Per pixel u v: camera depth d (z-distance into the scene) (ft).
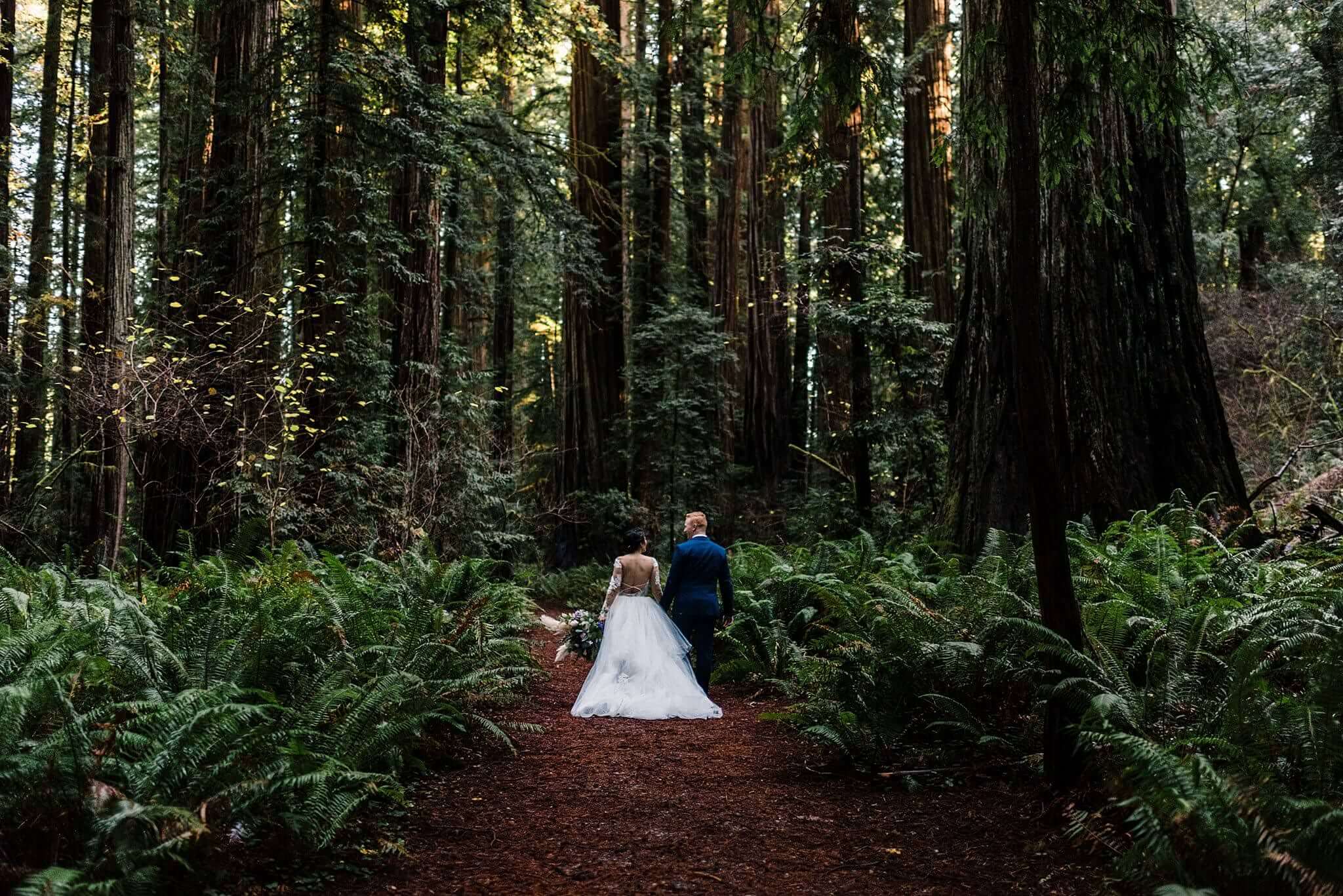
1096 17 17.71
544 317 98.58
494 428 59.77
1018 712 18.08
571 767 18.26
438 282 51.37
